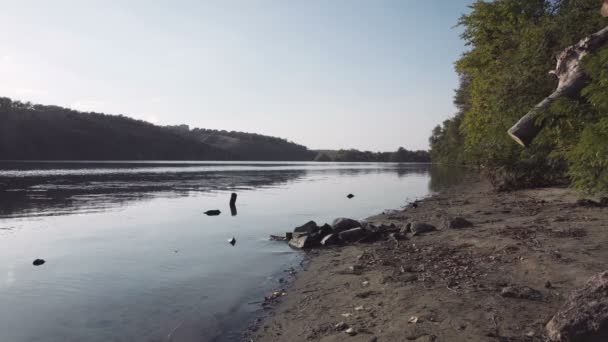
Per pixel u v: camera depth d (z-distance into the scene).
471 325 5.12
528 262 7.43
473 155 25.53
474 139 25.19
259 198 28.72
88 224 17.72
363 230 13.04
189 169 83.88
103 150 137.62
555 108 7.29
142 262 10.97
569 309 4.38
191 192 33.47
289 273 9.66
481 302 5.86
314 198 28.55
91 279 9.41
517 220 12.64
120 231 15.97
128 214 20.80
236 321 6.68
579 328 4.11
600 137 7.66
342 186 40.06
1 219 19.17
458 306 5.81
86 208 23.22
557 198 17.38
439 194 28.45
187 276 9.55
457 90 48.97
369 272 8.61
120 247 12.99
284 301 7.54
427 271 7.96
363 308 6.45
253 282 8.97
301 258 11.16
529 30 18.42
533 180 23.38
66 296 8.23
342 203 25.20
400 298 6.56
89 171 66.88
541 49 17.34
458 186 34.91
